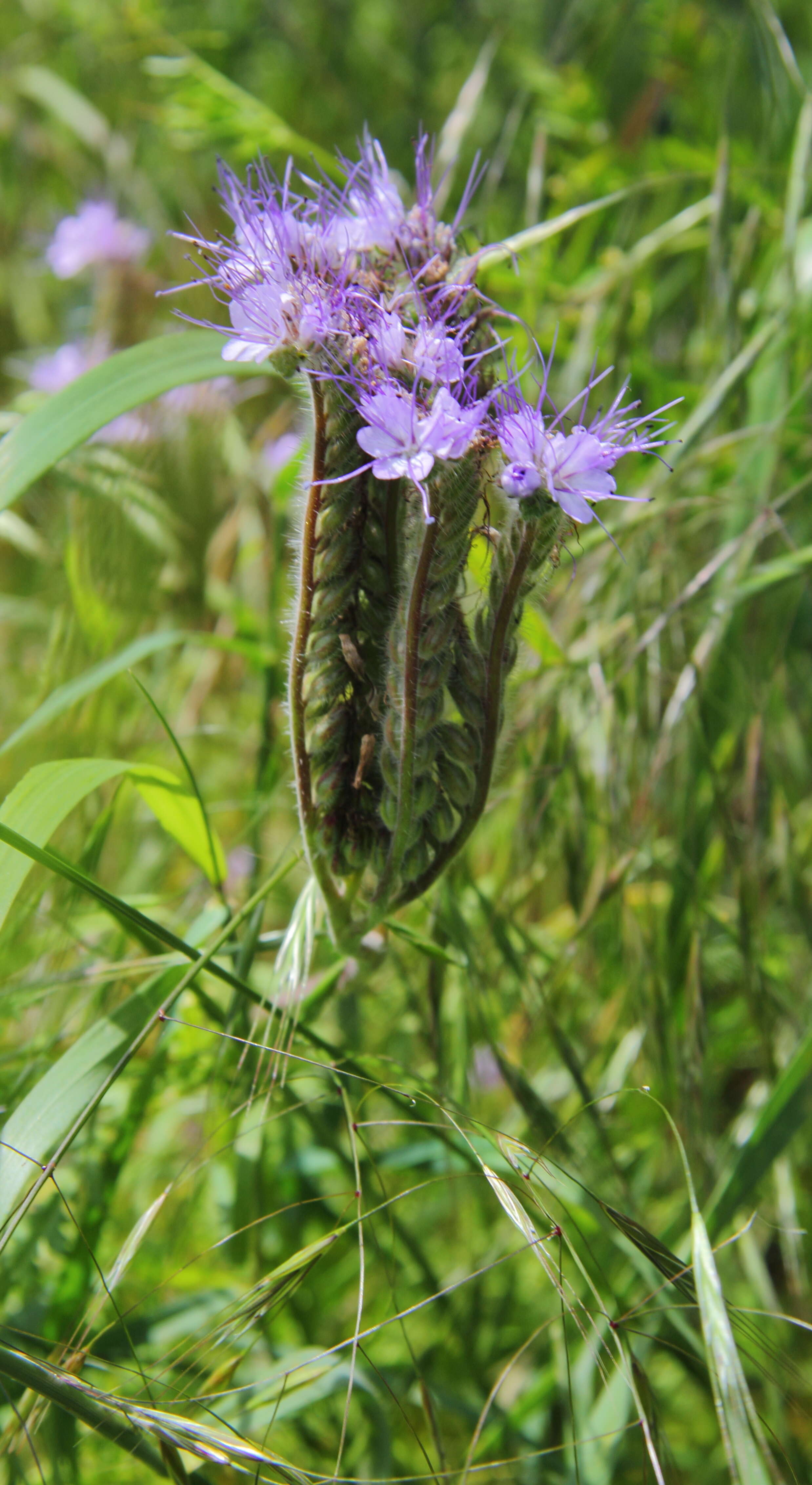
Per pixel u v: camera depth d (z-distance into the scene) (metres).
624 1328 0.21
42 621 0.35
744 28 0.35
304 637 0.20
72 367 0.38
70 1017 0.25
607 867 0.27
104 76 0.47
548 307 0.33
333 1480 0.20
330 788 0.20
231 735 0.34
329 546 0.20
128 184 0.43
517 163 0.43
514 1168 0.21
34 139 0.48
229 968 0.26
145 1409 0.20
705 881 0.28
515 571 0.19
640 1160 0.29
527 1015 0.28
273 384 0.36
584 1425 0.25
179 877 0.34
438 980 0.25
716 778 0.26
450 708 0.22
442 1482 0.25
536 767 0.27
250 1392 0.24
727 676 0.30
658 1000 0.26
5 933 0.25
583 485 0.19
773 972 0.30
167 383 0.23
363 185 0.22
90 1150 0.25
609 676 0.27
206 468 0.35
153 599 0.33
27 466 0.22
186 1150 0.28
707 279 0.33
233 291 0.20
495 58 0.47
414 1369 0.25
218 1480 0.23
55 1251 0.23
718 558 0.26
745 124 0.41
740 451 0.29
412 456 0.19
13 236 0.48
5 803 0.21
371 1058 0.23
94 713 0.29
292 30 0.46
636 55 0.47
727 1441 0.19
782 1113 0.24
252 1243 0.25
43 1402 0.21
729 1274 0.28
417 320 0.20
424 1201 0.29
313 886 0.22
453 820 0.21
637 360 0.31
